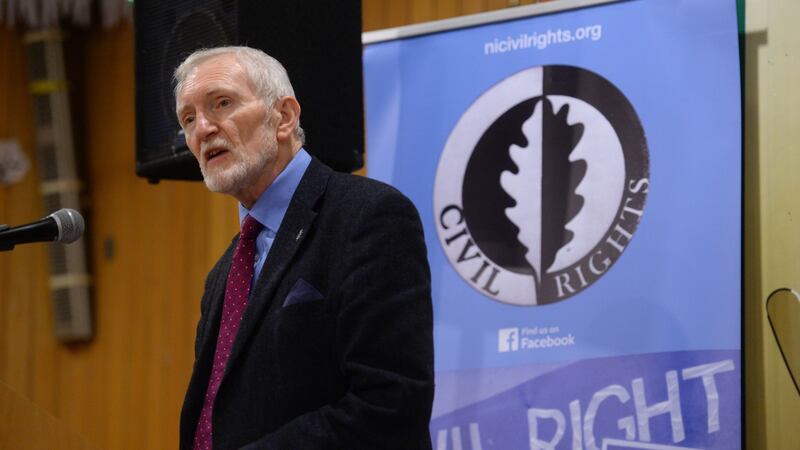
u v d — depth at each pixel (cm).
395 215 259
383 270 250
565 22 402
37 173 656
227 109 274
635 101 383
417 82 428
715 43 374
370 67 438
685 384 360
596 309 379
